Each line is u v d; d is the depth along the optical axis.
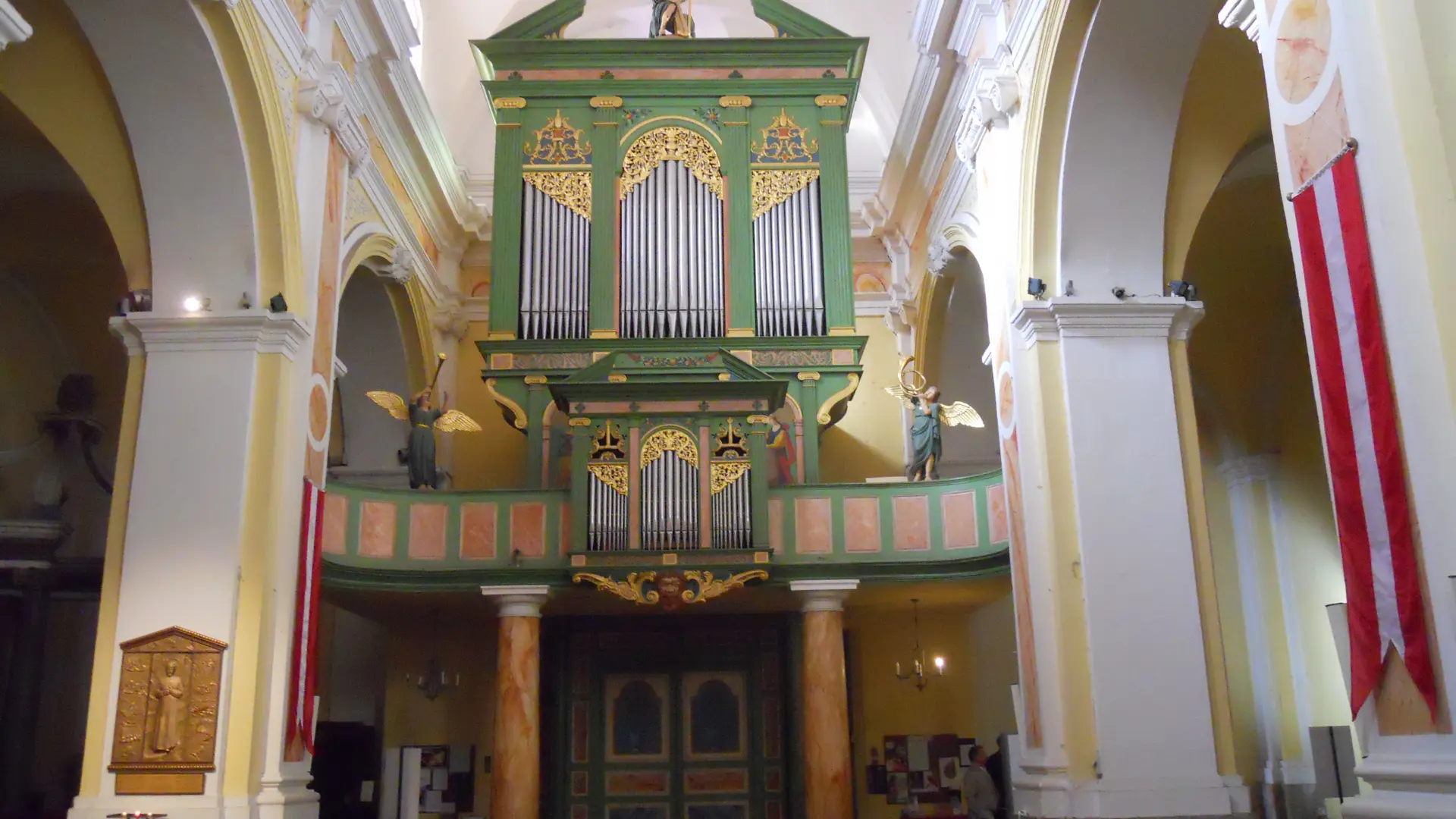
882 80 17.70
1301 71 5.48
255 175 9.61
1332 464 5.15
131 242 9.71
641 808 14.59
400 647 15.09
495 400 14.03
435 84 16.52
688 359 13.84
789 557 12.55
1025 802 10.08
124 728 8.78
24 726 11.85
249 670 9.00
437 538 12.42
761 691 14.95
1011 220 10.73
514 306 14.17
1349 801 4.99
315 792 9.85
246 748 8.86
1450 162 4.58
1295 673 12.88
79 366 13.16
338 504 11.82
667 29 15.45
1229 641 13.29
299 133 10.29
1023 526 10.40
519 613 12.34
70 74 9.06
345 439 15.42
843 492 12.80
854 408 16.88
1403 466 4.75
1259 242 12.03
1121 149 9.91
